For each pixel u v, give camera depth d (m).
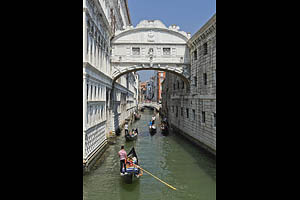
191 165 13.81
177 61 21.97
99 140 15.66
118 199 9.36
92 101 13.36
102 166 13.40
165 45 22.06
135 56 21.89
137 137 24.06
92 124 13.40
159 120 43.59
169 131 28.73
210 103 15.86
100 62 16.30
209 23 15.64
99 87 15.88
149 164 14.16
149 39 21.98
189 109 21.44
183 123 23.94
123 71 21.97
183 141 21.55
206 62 17.00
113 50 21.92
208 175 12.06
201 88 18.14
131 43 21.92
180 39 22.03
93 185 10.66
